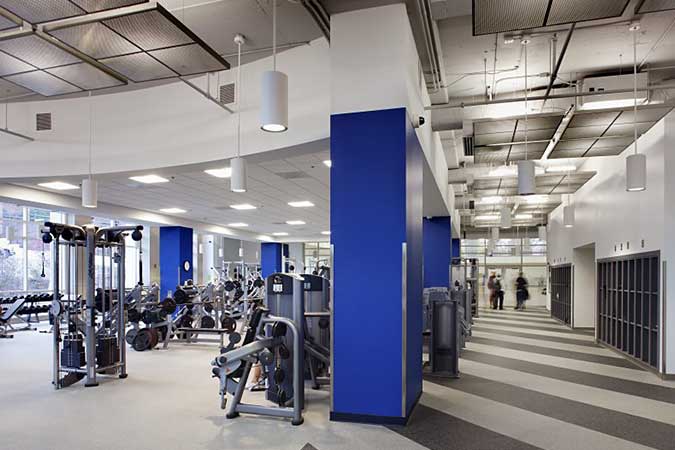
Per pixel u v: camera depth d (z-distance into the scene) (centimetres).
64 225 617
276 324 484
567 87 686
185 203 1198
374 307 450
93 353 607
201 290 1176
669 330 660
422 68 570
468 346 939
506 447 396
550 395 561
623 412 496
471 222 1961
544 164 1102
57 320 603
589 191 1102
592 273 1271
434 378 643
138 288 941
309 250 2594
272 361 479
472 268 1639
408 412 454
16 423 459
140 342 871
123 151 813
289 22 565
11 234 1310
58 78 469
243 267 1563
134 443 404
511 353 857
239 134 711
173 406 512
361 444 398
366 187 458
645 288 747
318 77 638
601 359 804
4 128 868
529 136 707
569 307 1338
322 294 656
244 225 1711
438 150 815
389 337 445
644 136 746
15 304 1132
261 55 682
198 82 761
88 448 395
